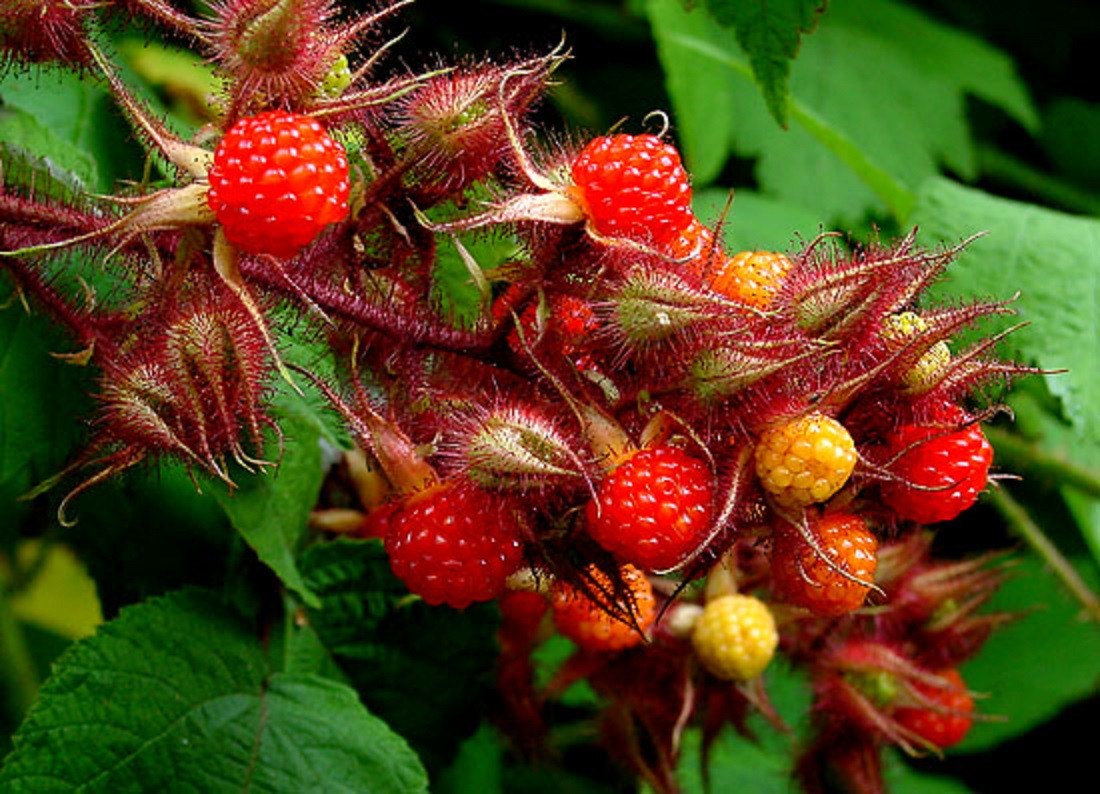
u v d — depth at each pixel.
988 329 0.34
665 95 0.42
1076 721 0.41
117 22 0.26
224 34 0.25
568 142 0.26
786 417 0.25
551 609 0.30
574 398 0.26
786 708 0.36
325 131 0.25
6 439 0.28
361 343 0.27
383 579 0.31
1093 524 0.37
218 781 0.28
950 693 0.32
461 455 0.25
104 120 0.31
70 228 0.26
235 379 0.25
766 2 0.30
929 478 0.25
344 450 0.30
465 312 0.29
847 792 0.32
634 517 0.25
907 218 0.36
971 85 0.46
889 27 0.46
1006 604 0.39
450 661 0.31
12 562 0.36
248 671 0.29
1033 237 0.34
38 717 0.28
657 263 0.25
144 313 0.26
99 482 0.28
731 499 0.25
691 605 0.30
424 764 0.31
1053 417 0.36
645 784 0.31
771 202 0.40
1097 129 0.49
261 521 0.29
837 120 0.44
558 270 0.26
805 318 0.25
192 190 0.25
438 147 0.26
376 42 0.26
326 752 0.29
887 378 0.25
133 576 0.30
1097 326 0.34
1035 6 0.49
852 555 0.25
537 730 0.32
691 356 0.25
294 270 0.26
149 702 0.28
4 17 0.26
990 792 0.41
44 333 0.28
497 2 0.40
